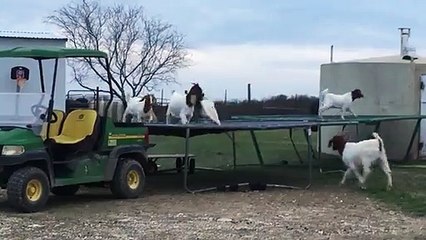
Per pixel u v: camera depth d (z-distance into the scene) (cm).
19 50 1162
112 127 1261
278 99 3409
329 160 1941
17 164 1112
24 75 1762
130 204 1218
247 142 2472
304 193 1352
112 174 1259
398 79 1917
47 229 972
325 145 2011
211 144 2442
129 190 1282
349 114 1886
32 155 1120
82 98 1688
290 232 950
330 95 1855
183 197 1308
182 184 1519
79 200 1271
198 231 955
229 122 1692
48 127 1162
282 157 2053
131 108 1697
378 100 1942
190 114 1477
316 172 1705
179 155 1717
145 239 902
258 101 3353
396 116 1819
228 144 2433
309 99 3406
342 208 1170
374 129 1836
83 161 1210
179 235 927
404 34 2177
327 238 912
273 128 1392
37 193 1132
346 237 920
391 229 981
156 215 1098
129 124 1320
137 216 1089
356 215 1098
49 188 1154
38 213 1116
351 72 1992
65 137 1203
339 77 2033
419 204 1195
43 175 1136
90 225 1006
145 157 1341
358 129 1908
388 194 1310
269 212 1126
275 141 2508
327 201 1249
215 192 1383
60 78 1764
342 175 1617
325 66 2108
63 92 1766
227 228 978
